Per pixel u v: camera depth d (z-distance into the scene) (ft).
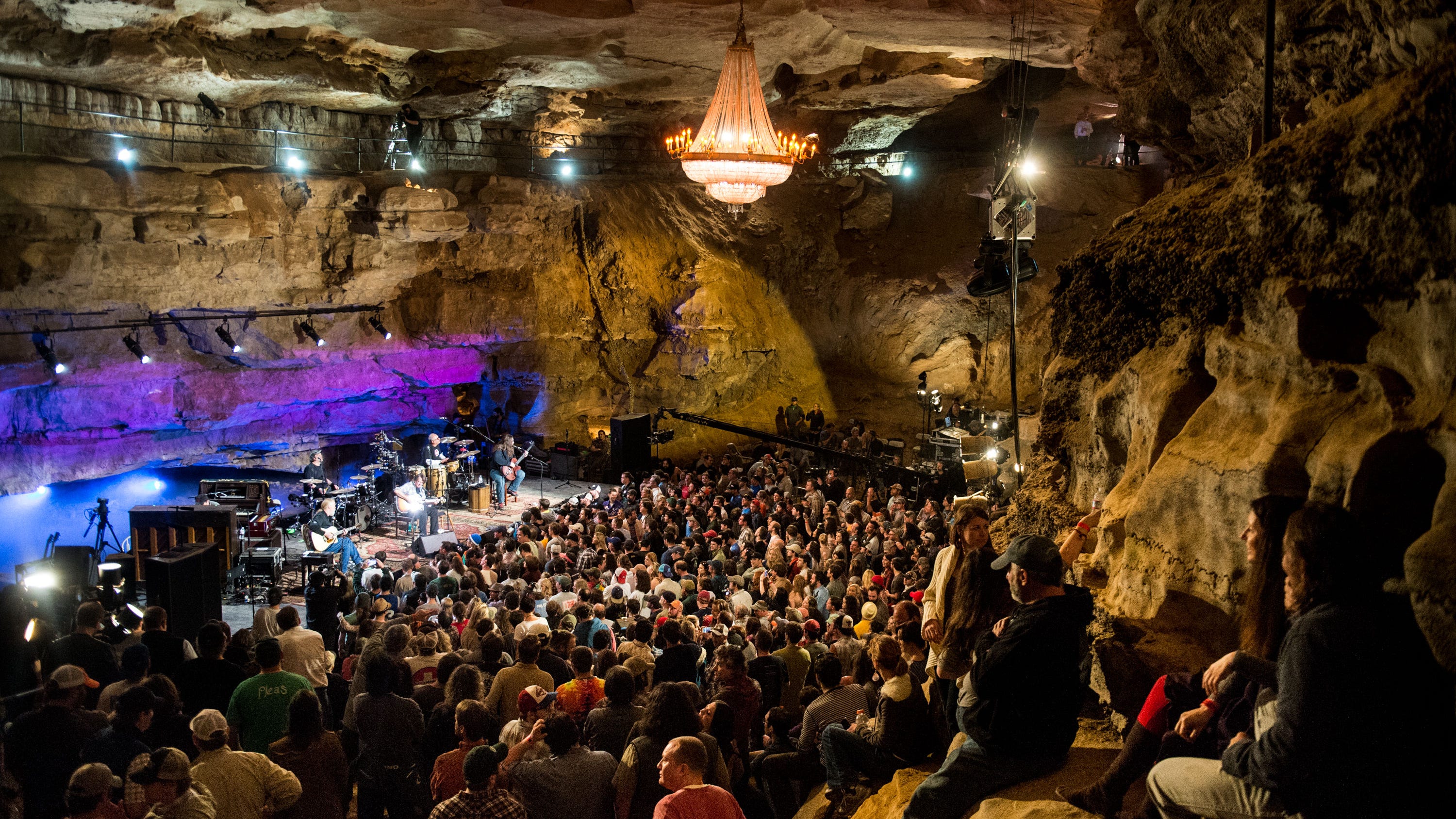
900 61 86.84
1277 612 12.78
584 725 22.40
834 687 24.25
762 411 112.57
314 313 85.87
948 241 118.42
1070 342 24.27
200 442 84.12
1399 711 10.81
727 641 31.14
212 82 70.64
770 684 28.37
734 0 61.82
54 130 68.44
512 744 21.36
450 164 94.73
